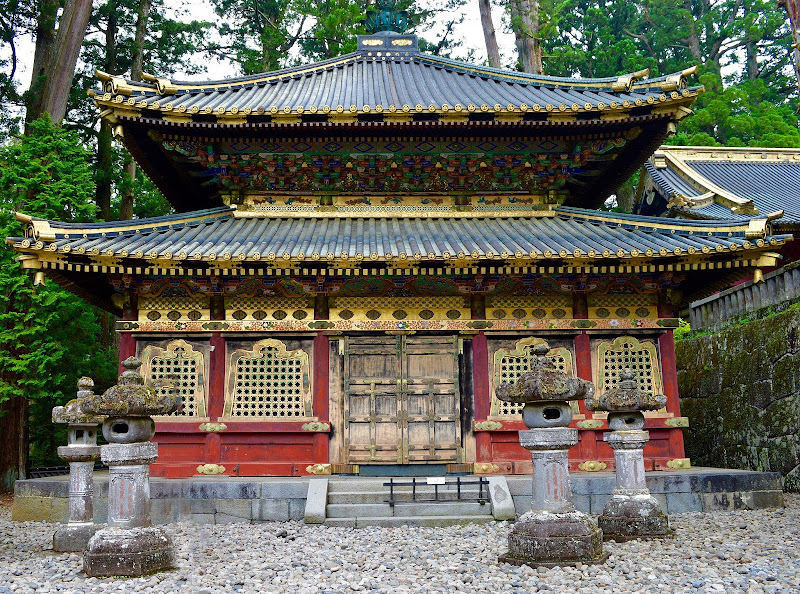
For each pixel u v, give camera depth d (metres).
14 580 9.16
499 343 15.84
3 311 21.17
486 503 13.24
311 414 15.42
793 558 9.75
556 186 17.47
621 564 9.26
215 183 18.91
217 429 15.09
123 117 15.39
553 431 9.59
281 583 8.84
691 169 27.62
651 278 15.81
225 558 10.30
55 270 14.93
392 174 17.19
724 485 13.97
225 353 15.62
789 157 30.78
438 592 8.14
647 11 51.81
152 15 33.03
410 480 13.96
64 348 20.77
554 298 16.05
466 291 15.79
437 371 15.68
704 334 23.41
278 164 16.81
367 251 14.62
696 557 9.84
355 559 10.09
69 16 24.66
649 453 15.62
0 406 21.08
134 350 15.53
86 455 11.34
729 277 15.81
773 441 17.59
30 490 14.09
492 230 16.38
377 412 15.47
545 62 39.56
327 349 15.68
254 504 13.47
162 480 14.10
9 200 21.64
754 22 49.47
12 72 30.16
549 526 9.34
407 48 21.75
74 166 22.67
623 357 15.92
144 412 9.64
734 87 43.25
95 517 13.41
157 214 37.19
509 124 15.90
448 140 16.62
